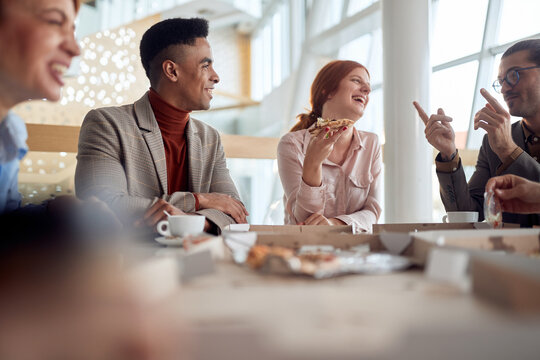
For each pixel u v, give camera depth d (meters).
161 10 2.68
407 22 2.09
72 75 2.22
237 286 0.27
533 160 1.09
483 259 0.24
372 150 1.51
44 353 0.14
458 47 3.78
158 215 0.94
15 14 0.62
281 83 6.03
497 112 1.11
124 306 0.15
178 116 1.31
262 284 0.28
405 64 2.09
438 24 3.88
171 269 0.24
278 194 5.05
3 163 0.72
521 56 1.31
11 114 0.72
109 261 0.20
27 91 0.67
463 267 0.27
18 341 0.14
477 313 0.21
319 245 0.44
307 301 0.22
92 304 0.15
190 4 5.51
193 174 1.31
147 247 0.69
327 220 1.09
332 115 1.58
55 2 0.64
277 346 0.14
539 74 1.28
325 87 1.57
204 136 1.39
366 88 1.56
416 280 0.29
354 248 0.44
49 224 0.23
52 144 1.92
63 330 0.14
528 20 3.30
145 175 1.22
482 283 0.24
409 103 2.09
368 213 1.31
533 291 0.20
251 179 5.60
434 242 0.34
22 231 0.21
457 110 3.82
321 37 4.98
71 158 2.00
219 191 1.36
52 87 0.68
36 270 0.17
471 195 1.34
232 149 2.42
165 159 1.25
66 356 0.14
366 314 0.19
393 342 0.13
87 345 0.14
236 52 6.83
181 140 1.34
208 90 1.32
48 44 0.64
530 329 0.14
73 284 0.16
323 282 0.29
